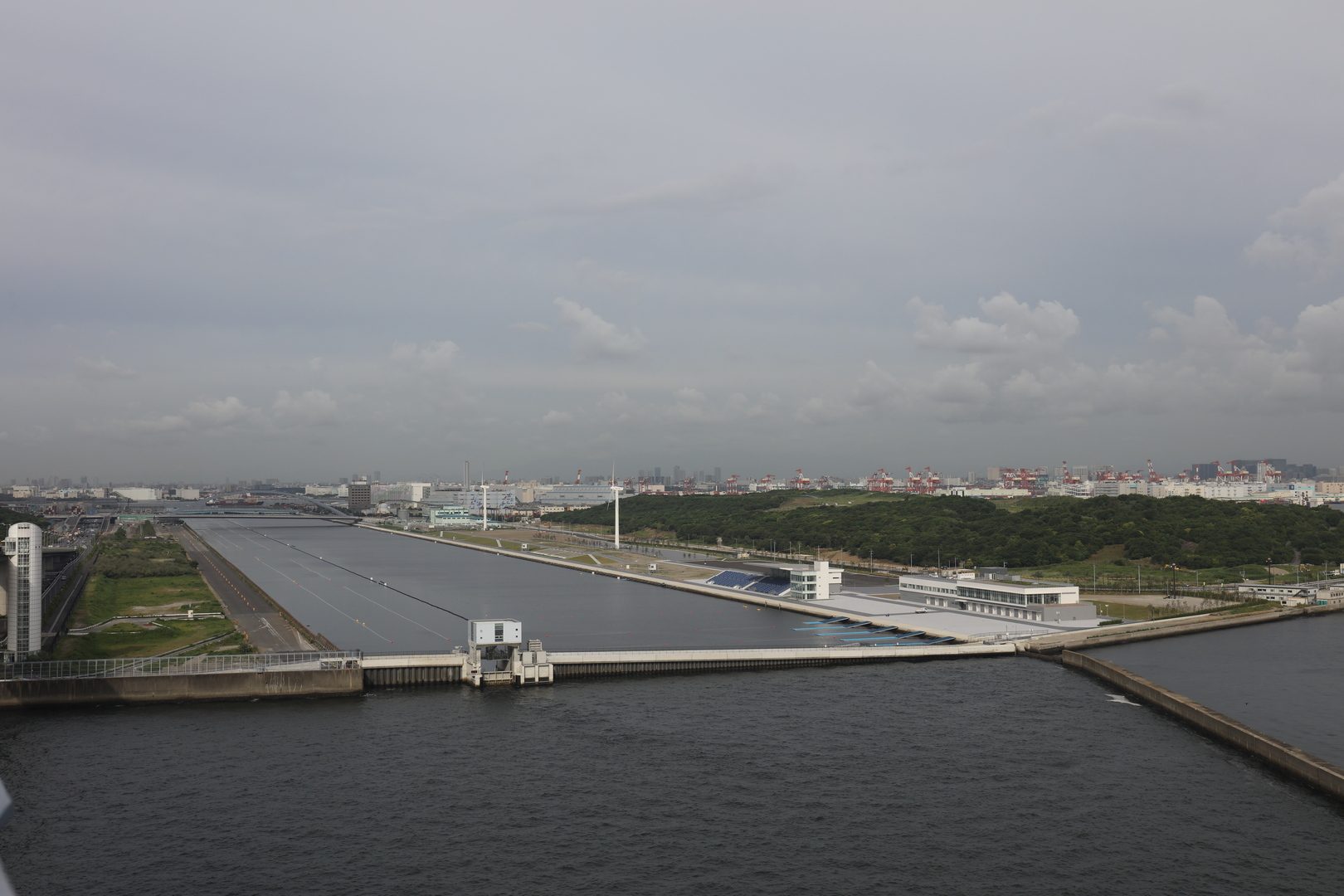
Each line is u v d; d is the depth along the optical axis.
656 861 105.44
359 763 137.25
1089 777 130.38
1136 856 106.44
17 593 180.38
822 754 140.50
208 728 155.00
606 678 193.00
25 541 180.38
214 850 108.06
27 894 97.88
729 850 108.12
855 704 169.88
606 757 140.00
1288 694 175.88
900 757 138.75
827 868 103.81
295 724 157.38
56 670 175.88
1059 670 198.12
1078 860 105.50
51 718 160.88
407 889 99.19
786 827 114.31
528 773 133.00
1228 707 165.88
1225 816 117.38
